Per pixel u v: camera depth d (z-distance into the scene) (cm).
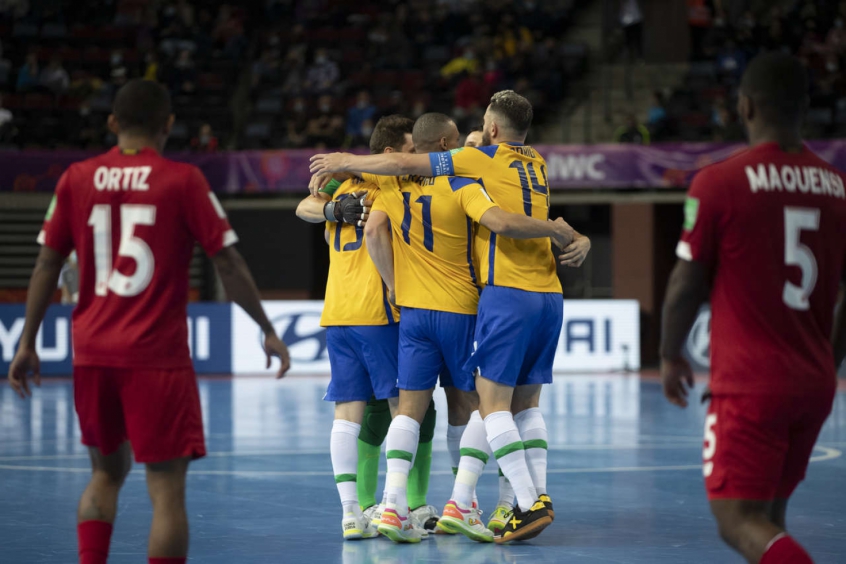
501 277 1847
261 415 4184
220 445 3309
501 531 1975
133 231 1314
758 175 1186
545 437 1964
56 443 3391
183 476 1338
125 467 1415
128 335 1298
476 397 2048
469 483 1895
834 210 1208
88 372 1315
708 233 1187
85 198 1333
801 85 1218
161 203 1314
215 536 1928
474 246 1919
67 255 1391
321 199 2055
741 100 1255
